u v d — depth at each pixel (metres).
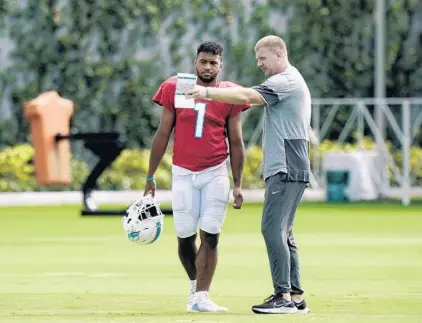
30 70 85.25
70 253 49.44
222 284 38.94
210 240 32.25
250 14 90.06
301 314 31.28
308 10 91.12
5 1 84.56
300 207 77.44
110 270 43.19
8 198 81.06
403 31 92.81
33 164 83.69
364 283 39.22
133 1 87.19
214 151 32.19
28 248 51.62
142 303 34.12
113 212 69.69
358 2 91.62
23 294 36.31
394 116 93.12
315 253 49.31
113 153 69.50
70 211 74.00
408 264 45.09
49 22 85.44
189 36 88.75
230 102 30.42
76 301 34.62
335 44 91.50
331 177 83.31
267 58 31.20
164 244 53.06
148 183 32.75
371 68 92.00
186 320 30.14
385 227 62.19
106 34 86.69
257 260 46.41
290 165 30.81
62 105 68.25
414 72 93.12
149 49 87.88
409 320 30.20
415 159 90.94
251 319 30.20
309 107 31.33
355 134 91.44
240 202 32.56
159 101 32.38
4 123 84.75
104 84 86.69
